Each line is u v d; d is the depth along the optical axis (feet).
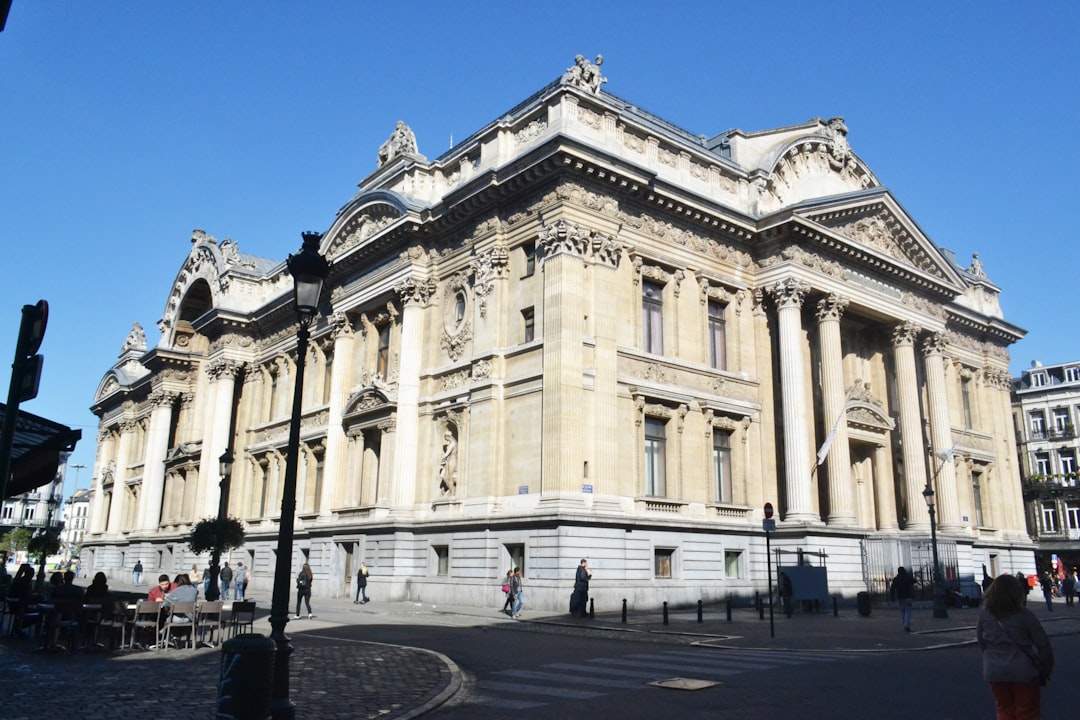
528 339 109.50
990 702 39.63
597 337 105.60
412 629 77.36
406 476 119.75
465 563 107.34
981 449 173.58
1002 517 174.09
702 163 127.65
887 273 143.33
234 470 178.60
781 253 128.47
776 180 136.67
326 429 144.15
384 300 134.00
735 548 115.65
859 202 137.49
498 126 118.83
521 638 69.97
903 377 145.18
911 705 38.70
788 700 39.86
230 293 188.55
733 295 128.16
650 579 103.55
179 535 188.14
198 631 63.72
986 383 182.50
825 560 116.67
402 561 115.75
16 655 55.21
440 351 123.34
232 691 31.22
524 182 110.83
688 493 113.39
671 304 118.52
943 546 132.26
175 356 211.61
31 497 463.42
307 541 143.84
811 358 136.67
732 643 65.92
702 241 124.77
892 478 142.61
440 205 122.42
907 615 77.82
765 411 126.62
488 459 107.65
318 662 51.72
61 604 57.11
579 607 88.99
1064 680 48.11
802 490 119.75
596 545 98.27
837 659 56.65
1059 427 262.06
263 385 180.75
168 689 41.14
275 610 34.53
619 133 115.85
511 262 114.62
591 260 108.17
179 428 214.90
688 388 116.67
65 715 34.35
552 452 98.78
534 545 98.32
